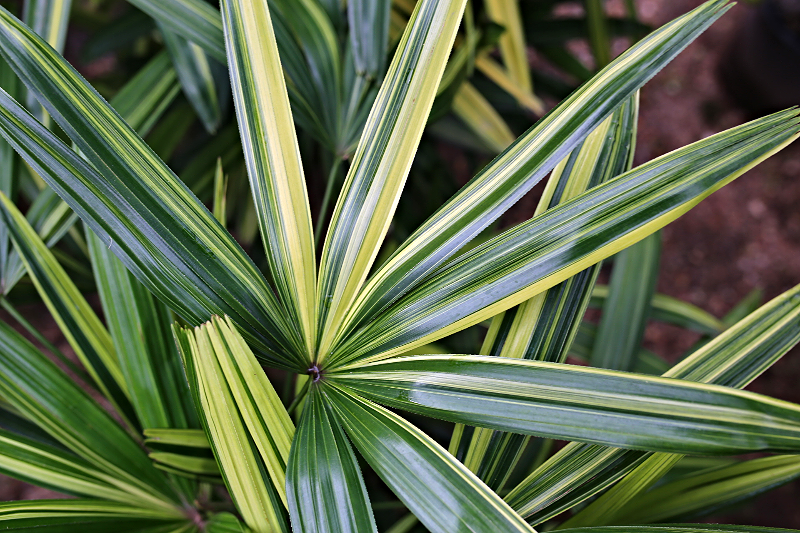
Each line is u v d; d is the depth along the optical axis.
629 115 0.49
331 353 0.47
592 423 0.43
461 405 0.44
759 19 1.32
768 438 0.42
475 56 0.72
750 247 1.40
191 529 0.53
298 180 0.46
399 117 0.46
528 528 0.41
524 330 0.49
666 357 1.32
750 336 0.49
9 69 0.58
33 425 0.59
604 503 0.52
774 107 1.42
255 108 0.46
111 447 0.53
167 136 0.74
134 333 0.53
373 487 0.81
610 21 0.85
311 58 0.57
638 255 0.62
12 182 0.58
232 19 0.46
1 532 0.46
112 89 0.93
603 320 0.62
